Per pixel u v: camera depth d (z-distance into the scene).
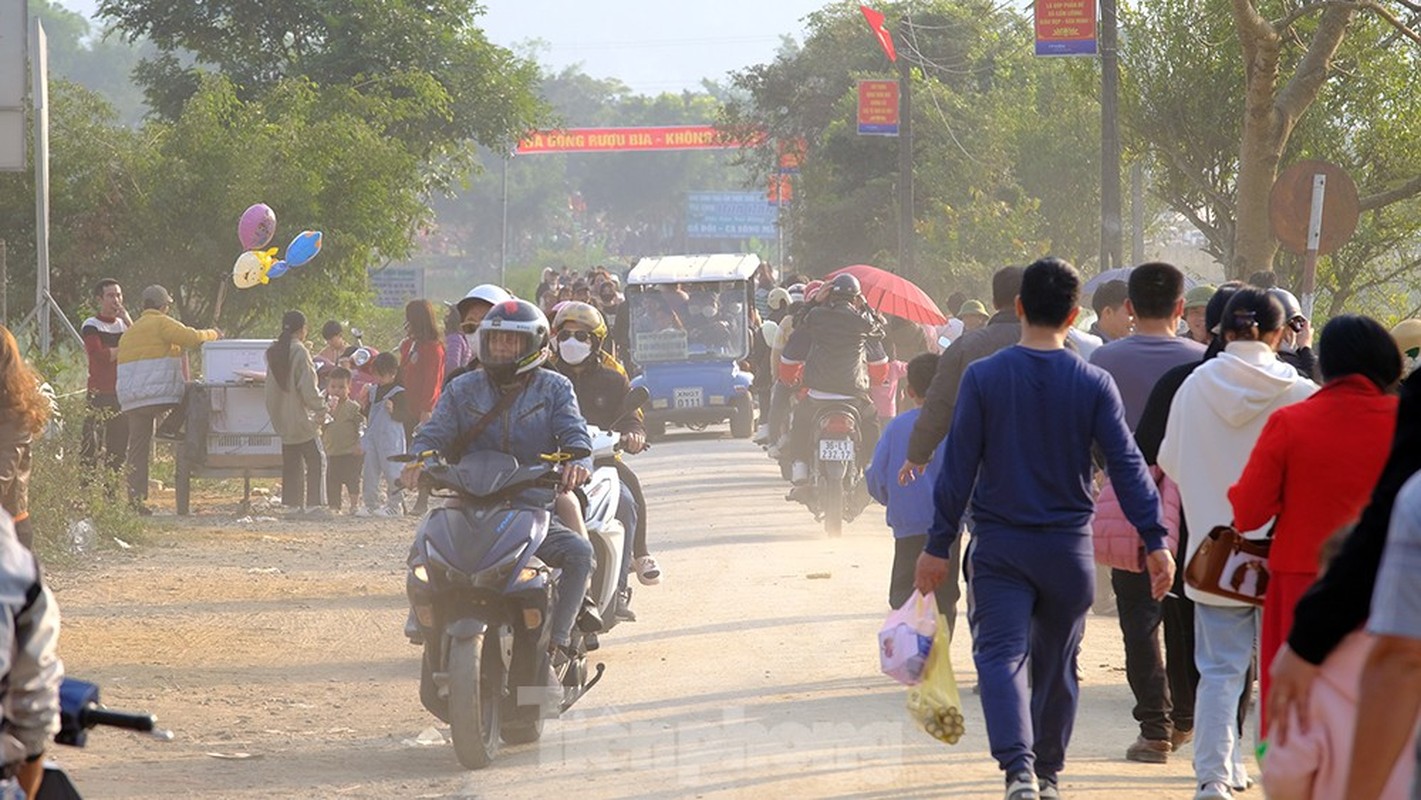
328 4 81.44
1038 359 11.47
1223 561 11.42
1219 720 11.62
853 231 110.12
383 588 24.30
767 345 42.31
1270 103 36.88
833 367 28.64
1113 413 11.42
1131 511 11.48
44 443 26.80
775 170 127.12
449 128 83.25
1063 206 72.56
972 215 73.31
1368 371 10.66
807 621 20.11
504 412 14.48
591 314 17.58
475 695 13.51
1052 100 74.00
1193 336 15.80
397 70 77.94
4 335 15.81
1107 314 17.36
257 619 21.61
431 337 33.34
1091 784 12.67
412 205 60.22
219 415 33.47
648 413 54.41
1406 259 46.00
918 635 11.91
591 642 15.83
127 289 51.75
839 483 28.16
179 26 81.88
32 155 38.84
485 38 84.00
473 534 13.91
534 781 13.16
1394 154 43.59
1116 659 18.14
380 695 17.11
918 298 35.28
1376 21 41.84
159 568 26.03
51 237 51.06
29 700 6.54
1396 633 5.82
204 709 16.38
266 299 55.06
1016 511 11.37
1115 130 43.03
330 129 56.84
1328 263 45.28
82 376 47.44
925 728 11.88
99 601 22.89
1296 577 10.62
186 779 13.41
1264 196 37.16
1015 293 14.56
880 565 25.02
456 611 13.94
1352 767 6.16
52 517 26.36
